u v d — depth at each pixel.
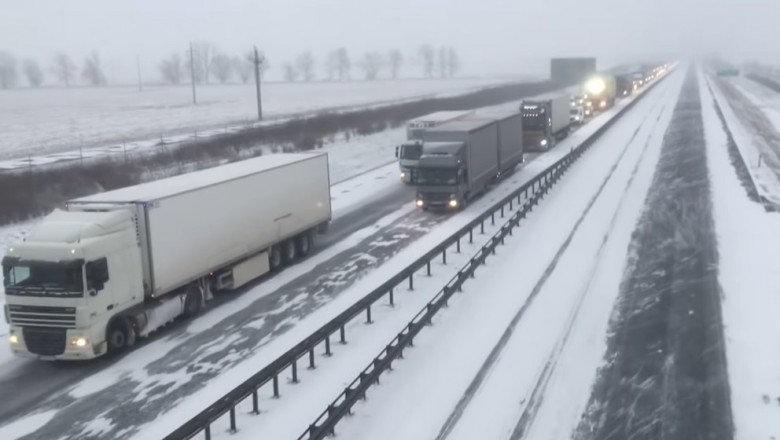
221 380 16.89
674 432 13.52
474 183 37.03
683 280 22.72
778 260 24.27
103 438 14.38
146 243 19.45
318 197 28.64
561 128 61.94
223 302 22.70
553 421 14.10
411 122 47.19
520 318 19.77
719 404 14.55
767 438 13.20
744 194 35.81
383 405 14.98
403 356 17.42
